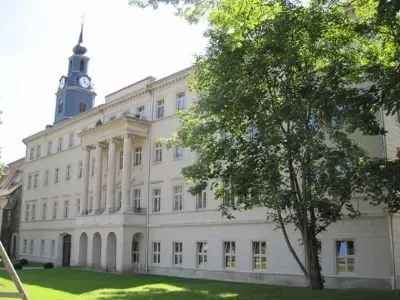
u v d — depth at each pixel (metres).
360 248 26.33
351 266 26.81
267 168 19.78
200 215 37.25
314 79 18.16
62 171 57.59
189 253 37.62
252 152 20.17
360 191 20.27
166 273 39.22
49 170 60.69
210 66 20.16
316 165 19.22
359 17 17.19
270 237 31.53
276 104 19.44
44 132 62.41
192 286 28.59
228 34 19.08
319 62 18.48
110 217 42.53
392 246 25.03
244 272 33.00
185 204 38.81
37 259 60.06
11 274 11.95
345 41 17.70
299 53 18.00
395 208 18.59
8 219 69.69
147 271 40.91
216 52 19.61
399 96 13.83
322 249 27.97
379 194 19.03
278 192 19.86
